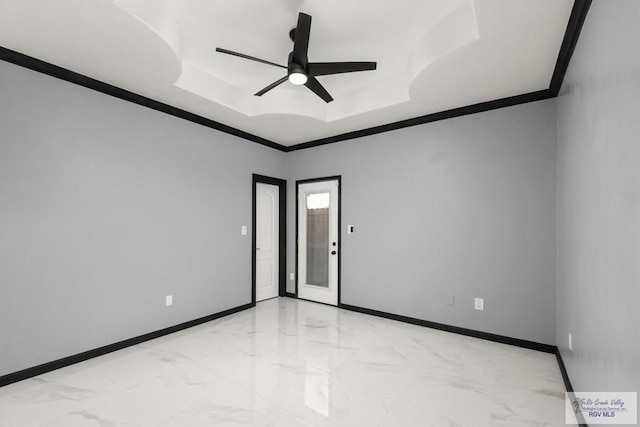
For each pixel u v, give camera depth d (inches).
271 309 165.2
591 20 63.2
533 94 113.5
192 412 75.4
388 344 117.9
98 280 106.8
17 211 89.4
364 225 159.0
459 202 130.1
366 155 159.3
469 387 87.3
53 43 84.3
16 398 80.3
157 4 80.4
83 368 97.3
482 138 125.0
